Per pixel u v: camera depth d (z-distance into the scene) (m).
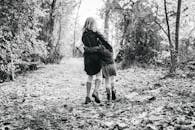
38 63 16.77
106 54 6.68
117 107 5.82
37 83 10.64
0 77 11.55
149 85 8.34
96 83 6.57
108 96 6.73
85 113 5.51
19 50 12.28
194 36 14.82
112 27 17.53
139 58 14.48
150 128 4.04
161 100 6.00
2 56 11.24
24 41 12.41
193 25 14.81
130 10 15.26
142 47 14.50
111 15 16.84
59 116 5.32
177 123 4.10
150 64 13.91
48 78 12.31
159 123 4.21
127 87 8.63
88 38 6.55
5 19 11.36
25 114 5.57
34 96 7.85
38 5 12.48
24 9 11.70
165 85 7.88
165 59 13.86
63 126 4.63
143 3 14.05
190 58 12.60
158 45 14.58
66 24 32.31
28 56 15.15
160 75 10.23
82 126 4.57
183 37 14.70
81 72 15.25
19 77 12.63
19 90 8.91
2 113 5.71
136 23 14.61
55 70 16.28
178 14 9.70
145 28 14.42
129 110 5.39
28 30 12.38
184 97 6.05
